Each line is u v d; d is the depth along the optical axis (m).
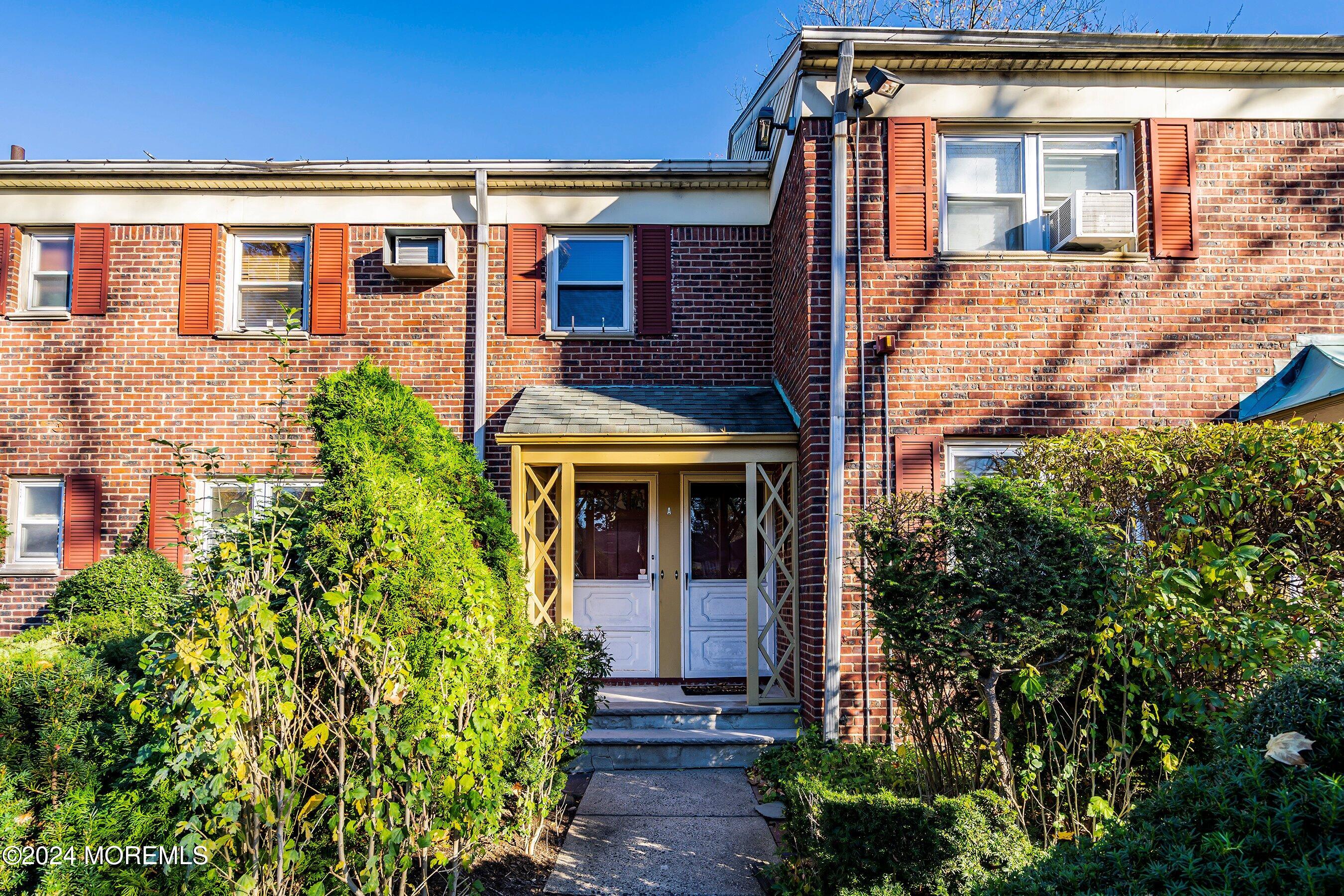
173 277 8.59
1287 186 7.18
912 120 7.10
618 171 8.66
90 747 3.31
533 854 4.80
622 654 8.84
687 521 8.98
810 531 6.83
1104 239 6.99
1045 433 6.91
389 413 5.34
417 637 3.75
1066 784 4.09
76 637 5.04
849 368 6.91
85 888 3.01
